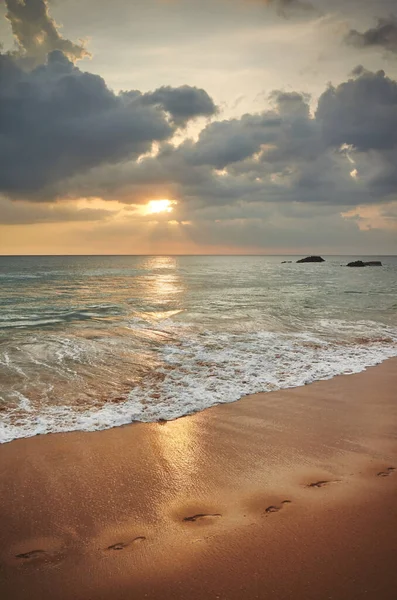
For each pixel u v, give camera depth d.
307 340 11.67
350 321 15.10
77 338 11.46
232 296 23.59
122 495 4.01
